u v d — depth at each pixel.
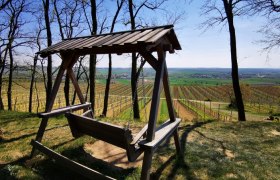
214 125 10.70
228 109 61.97
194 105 68.75
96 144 8.18
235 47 13.71
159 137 5.23
